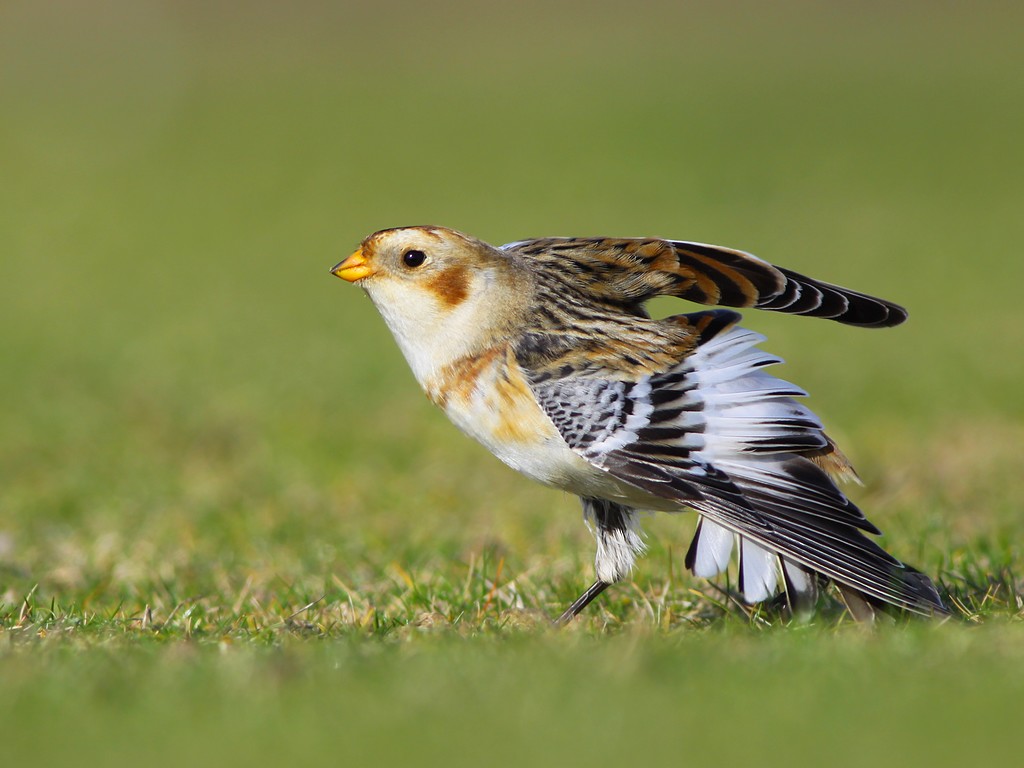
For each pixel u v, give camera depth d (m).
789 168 43.66
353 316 27.31
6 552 12.09
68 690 6.73
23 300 29.02
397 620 8.78
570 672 6.85
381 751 5.98
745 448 8.02
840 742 5.99
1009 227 35.41
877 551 7.73
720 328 8.45
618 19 77.00
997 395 18.77
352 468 15.49
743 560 8.37
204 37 71.44
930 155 45.12
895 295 27.89
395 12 78.94
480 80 62.81
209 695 6.66
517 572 10.38
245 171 45.91
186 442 17.12
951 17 72.44
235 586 10.29
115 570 11.00
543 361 8.40
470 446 16.64
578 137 49.91
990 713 6.23
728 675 6.78
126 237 36.91
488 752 5.95
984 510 12.33
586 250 8.87
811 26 72.88
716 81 59.91
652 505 8.45
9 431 17.94
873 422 17.38
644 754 5.91
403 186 42.91
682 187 41.31
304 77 64.12
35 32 65.81
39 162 47.31
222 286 30.80
